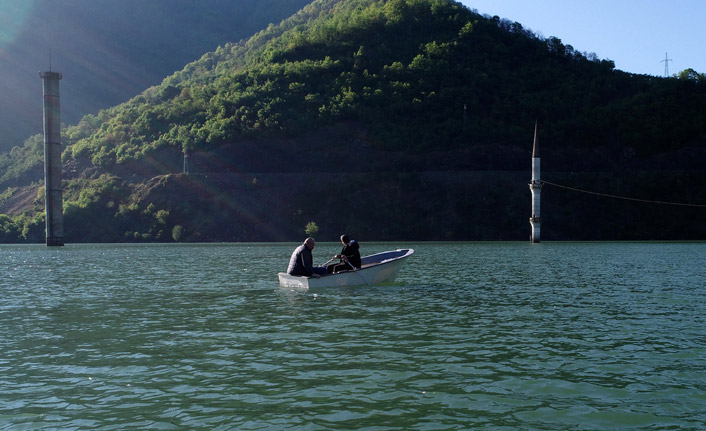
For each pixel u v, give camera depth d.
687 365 9.67
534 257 44.41
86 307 17.28
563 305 16.95
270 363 10.02
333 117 144.38
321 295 19.66
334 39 198.00
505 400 7.88
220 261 41.81
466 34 188.88
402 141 136.62
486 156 131.38
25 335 12.79
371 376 9.11
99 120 179.00
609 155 134.75
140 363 10.11
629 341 11.68
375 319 14.55
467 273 28.77
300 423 7.06
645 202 109.62
